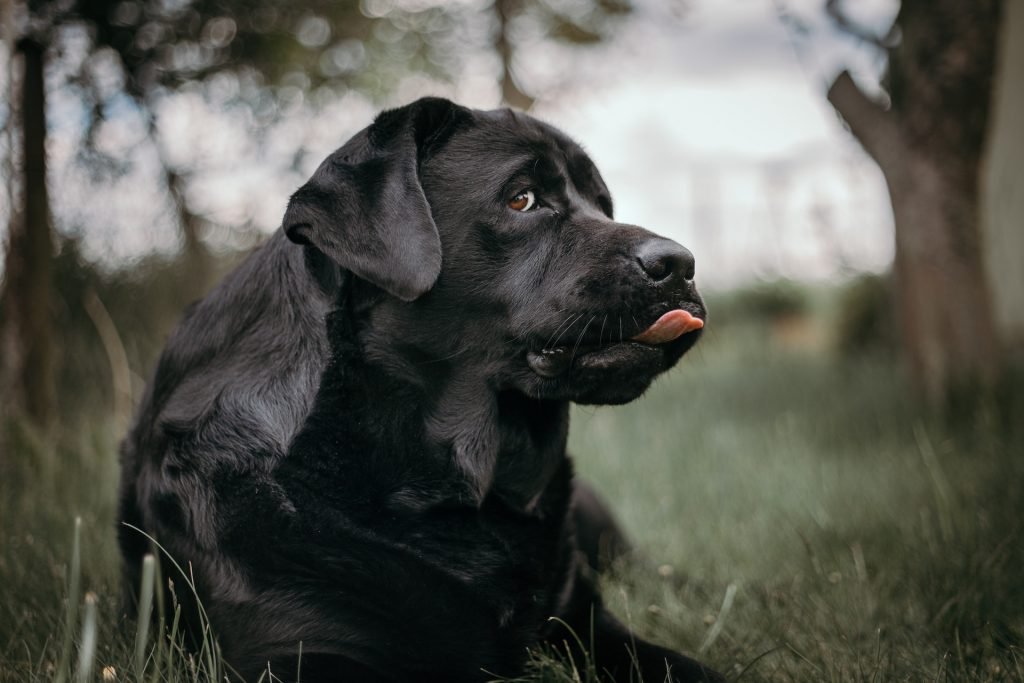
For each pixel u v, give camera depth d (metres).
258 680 0.83
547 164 0.96
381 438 0.91
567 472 1.01
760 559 1.27
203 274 1.98
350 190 0.91
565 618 0.97
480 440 0.93
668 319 0.90
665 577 1.19
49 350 1.52
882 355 2.79
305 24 1.81
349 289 0.92
